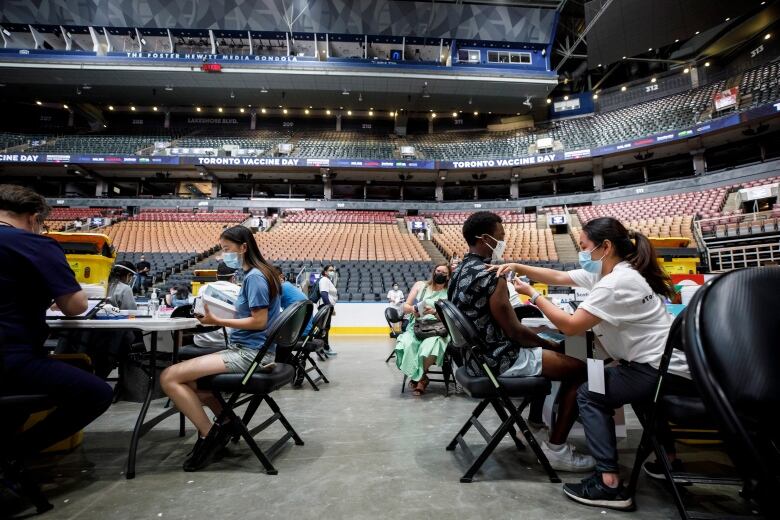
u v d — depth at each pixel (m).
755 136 14.48
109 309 1.85
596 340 2.03
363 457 1.84
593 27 16.66
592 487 1.40
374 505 1.37
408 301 3.42
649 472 1.66
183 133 21.23
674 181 14.80
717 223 10.97
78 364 1.86
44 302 1.40
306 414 2.60
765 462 0.44
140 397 2.78
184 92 18.30
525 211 18.16
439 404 2.88
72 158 16.42
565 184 20.55
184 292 5.55
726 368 0.52
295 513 1.31
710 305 0.57
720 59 18.69
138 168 17.67
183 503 1.38
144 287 9.00
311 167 17.55
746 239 9.80
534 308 2.45
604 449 1.43
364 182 19.86
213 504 1.37
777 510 0.43
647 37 16.23
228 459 1.82
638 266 1.57
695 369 0.52
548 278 1.93
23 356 1.30
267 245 13.05
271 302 1.89
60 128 21.08
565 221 15.00
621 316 1.45
